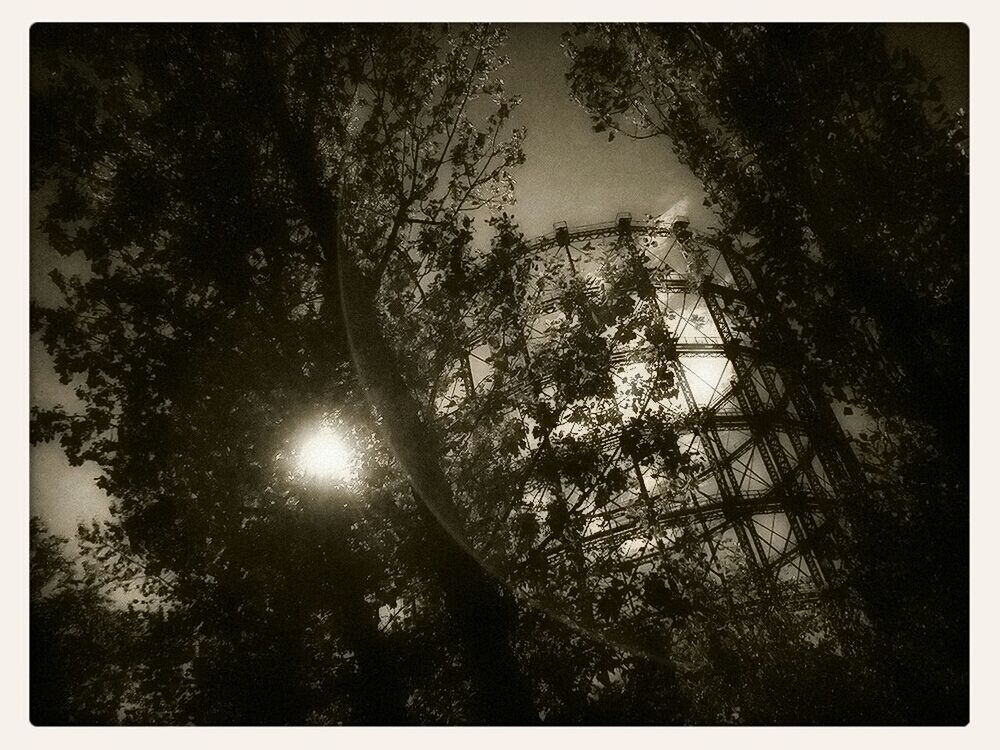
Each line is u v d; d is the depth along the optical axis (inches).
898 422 229.3
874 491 251.4
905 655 246.1
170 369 258.4
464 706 265.3
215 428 268.4
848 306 230.8
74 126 239.1
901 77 217.9
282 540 268.5
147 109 252.1
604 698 240.2
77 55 238.4
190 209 258.5
